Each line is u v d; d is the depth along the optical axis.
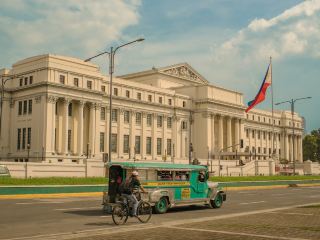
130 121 99.31
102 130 92.19
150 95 104.69
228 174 87.56
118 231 16.67
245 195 43.28
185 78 121.75
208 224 18.77
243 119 125.81
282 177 75.94
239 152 111.50
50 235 15.71
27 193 36.59
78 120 85.06
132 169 23.27
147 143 103.50
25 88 82.81
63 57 83.06
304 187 66.69
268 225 18.42
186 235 15.58
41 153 78.38
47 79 79.50
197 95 115.19
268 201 35.06
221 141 116.81
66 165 54.53
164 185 25.09
